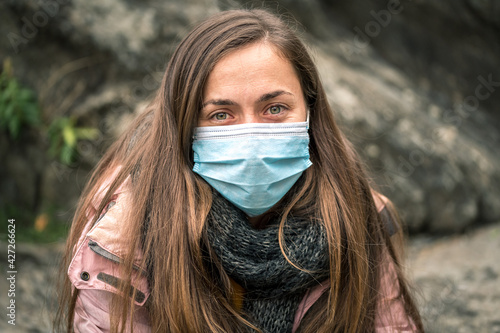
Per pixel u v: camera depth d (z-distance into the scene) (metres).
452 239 3.72
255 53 1.54
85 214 1.77
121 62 3.82
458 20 4.68
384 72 4.45
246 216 1.72
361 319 1.73
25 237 3.51
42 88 3.78
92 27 3.80
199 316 1.58
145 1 4.02
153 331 1.61
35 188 3.79
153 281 1.62
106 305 1.61
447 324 2.52
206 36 1.58
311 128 1.77
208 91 1.55
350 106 3.81
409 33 4.72
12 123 3.65
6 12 3.72
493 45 4.77
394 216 1.98
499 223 3.86
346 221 1.69
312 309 1.75
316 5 4.45
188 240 1.58
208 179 1.62
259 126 1.56
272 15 1.72
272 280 1.61
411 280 2.59
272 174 1.59
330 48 4.39
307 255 1.62
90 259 1.57
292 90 1.60
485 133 4.41
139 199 1.62
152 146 1.67
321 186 1.71
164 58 3.90
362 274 1.71
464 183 3.83
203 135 1.59
